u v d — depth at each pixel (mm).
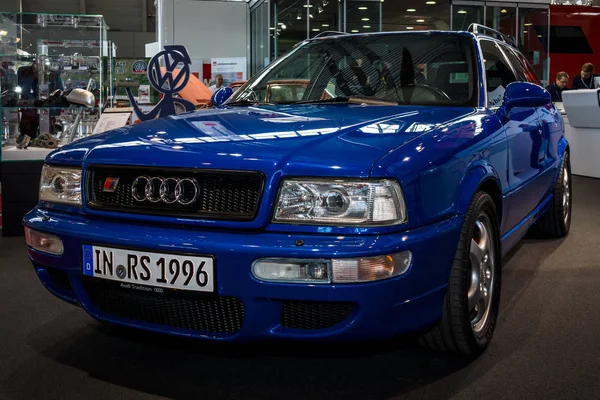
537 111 3264
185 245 1784
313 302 1771
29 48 4504
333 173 1742
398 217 1753
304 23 14344
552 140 3572
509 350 2260
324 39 3121
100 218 1990
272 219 1764
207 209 1827
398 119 2168
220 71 14352
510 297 2916
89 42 4641
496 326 2518
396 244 1722
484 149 2242
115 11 27000
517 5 14984
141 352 2250
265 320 1781
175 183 1864
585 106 7738
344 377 2033
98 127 4492
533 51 15383
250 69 16844
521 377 2025
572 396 1893
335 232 1725
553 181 3777
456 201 1979
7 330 2484
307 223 1745
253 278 1736
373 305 1722
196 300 1854
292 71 2941
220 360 2174
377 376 2037
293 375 2049
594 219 4977
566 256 3709
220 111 2480
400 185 1762
